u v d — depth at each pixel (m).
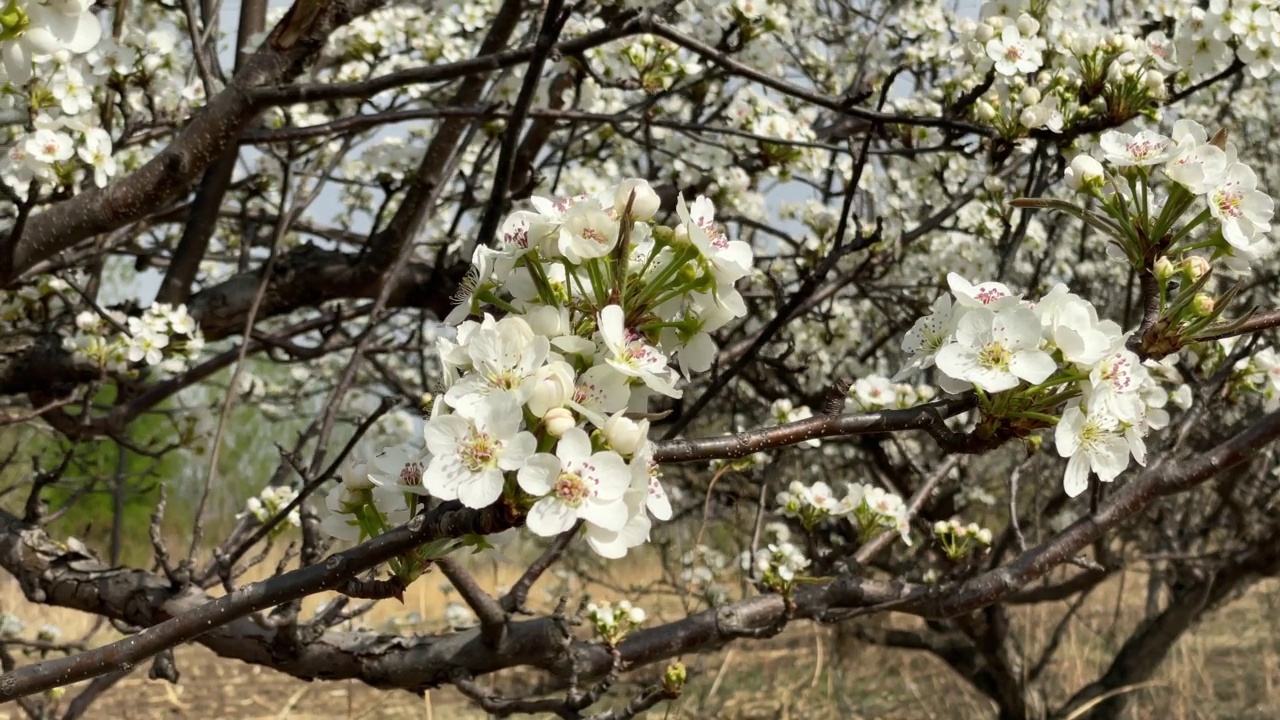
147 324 3.95
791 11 5.27
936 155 4.76
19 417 3.86
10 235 3.01
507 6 4.04
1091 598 9.81
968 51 3.43
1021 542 3.13
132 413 4.39
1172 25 4.31
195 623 1.58
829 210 4.60
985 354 1.53
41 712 4.17
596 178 4.99
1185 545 6.33
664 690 2.80
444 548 1.50
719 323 1.55
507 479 1.33
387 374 4.99
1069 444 1.56
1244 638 9.05
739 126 4.14
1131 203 1.90
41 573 3.04
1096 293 6.81
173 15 4.88
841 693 7.51
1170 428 3.21
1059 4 3.39
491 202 2.96
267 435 16.03
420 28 4.42
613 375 1.39
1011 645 6.41
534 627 3.03
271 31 2.91
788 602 3.13
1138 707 7.23
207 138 2.92
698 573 6.07
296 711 8.31
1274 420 2.81
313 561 2.60
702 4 3.56
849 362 6.11
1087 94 3.24
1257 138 7.12
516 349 1.37
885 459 5.43
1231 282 6.09
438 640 3.06
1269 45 3.19
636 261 1.57
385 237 4.42
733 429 5.61
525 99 2.81
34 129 3.12
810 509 3.42
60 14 1.66
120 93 3.61
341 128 3.13
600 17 4.18
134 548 14.49
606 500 1.29
